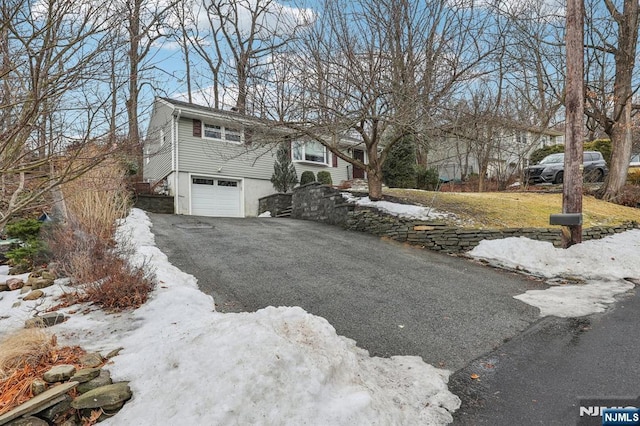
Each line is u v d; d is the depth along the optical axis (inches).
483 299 197.9
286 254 283.0
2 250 259.3
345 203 412.8
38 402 87.5
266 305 179.9
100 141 146.5
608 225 350.3
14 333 124.3
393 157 621.9
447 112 309.6
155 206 524.1
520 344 146.6
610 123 472.4
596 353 137.9
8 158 129.3
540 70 459.8
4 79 122.5
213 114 533.0
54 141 139.9
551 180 585.3
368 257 281.3
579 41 285.7
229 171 595.8
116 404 91.1
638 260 260.4
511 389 115.2
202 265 242.4
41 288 188.9
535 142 605.3
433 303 190.2
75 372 100.0
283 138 348.2
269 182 645.3
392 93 299.4
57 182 132.6
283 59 322.0
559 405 106.5
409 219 341.4
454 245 302.2
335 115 315.6
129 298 159.6
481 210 372.2
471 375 123.6
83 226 234.8
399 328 159.5
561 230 298.0
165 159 573.6
